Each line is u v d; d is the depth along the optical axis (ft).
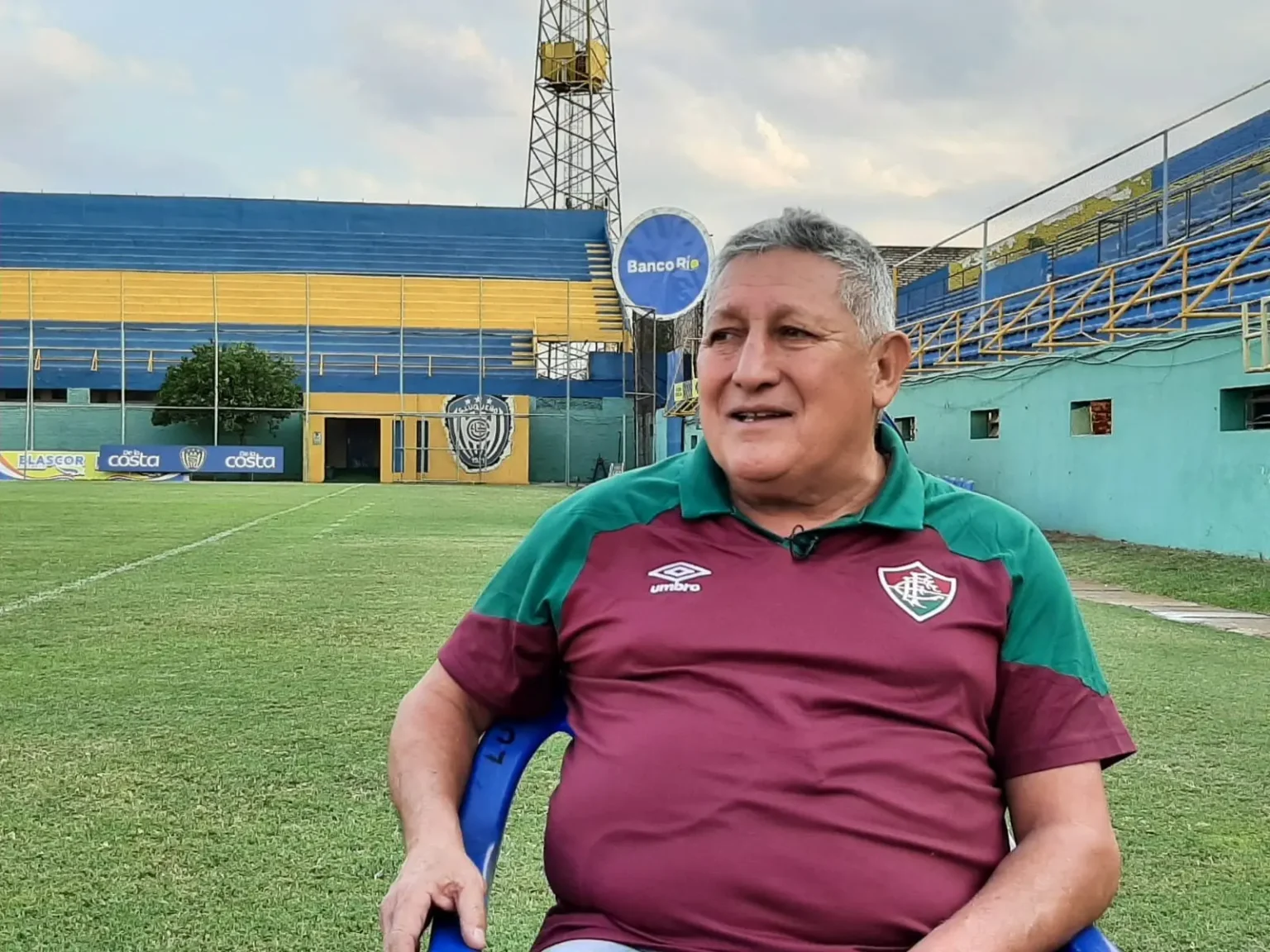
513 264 167.73
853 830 5.76
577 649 6.59
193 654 21.98
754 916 5.73
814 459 6.49
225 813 12.53
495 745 6.79
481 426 133.08
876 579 6.33
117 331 147.33
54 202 164.25
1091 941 5.55
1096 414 49.49
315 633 24.59
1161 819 12.53
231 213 166.50
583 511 6.88
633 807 5.99
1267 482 37.65
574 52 188.14
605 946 5.75
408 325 153.28
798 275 6.53
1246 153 67.51
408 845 5.90
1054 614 6.38
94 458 124.47
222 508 72.08
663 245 74.43
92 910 9.98
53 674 20.10
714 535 6.61
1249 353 35.83
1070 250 76.02
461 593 31.58
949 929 5.34
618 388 139.74
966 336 60.39
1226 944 9.46
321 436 130.93
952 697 6.08
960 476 62.08
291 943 9.39
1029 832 6.02
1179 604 31.24
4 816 12.35
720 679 6.15
